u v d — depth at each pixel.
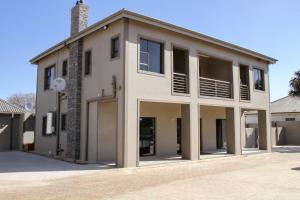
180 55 16.11
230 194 8.16
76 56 15.80
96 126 14.31
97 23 13.95
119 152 12.63
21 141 21.77
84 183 9.48
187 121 15.27
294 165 14.16
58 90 16.00
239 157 17.19
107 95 13.55
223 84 17.89
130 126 12.69
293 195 8.08
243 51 18.55
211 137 20.55
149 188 8.84
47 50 18.95
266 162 15.27
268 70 21.48
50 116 17.80
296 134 30.17
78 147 15.27
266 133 20.73
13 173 11.22
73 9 17.64
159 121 17.02
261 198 7.75
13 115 22.23
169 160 14.83
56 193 8.12
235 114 17.98
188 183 9.63
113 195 7.95
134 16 12.85
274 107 35.41
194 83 15.60
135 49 13.13
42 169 12.17
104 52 14.01
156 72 14.05
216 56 17.06
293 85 25.95
